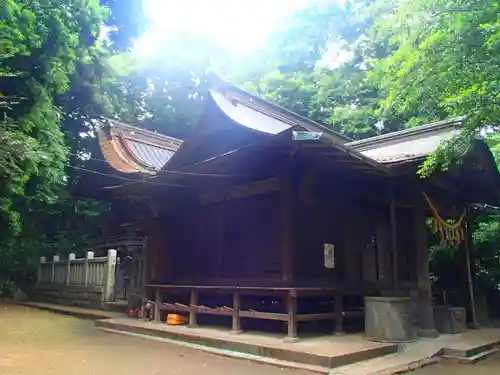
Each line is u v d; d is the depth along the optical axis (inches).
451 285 442.0
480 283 480.1
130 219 636.1
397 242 384.2
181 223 416.2
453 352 266.4
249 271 345.1
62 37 446.9
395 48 635.5
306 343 257.3
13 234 561.6
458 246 427.5
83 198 733.3
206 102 355.3
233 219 368.2
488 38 226.7
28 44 399.5
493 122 243.3
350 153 265.3
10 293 667.4
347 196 347.3
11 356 253.3
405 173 320.2
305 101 834.2
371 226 372.8
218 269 367.6
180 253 408.5
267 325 329.1
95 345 294.7
